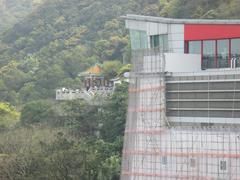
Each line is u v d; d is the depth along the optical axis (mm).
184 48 89375
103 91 172250
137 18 92562
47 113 150750
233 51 87688
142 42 92625
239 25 87000
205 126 78062
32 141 122125
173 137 77625
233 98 76312
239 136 72312
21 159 99812
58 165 95188
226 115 76875
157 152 78938
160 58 83312
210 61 88750
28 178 93000
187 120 80062
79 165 95875
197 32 88688
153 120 81312
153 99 82000
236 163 72250
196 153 75250
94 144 119312
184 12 192375
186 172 75938
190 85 80000
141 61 84812
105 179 98875
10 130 142500
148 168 79688
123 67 194250
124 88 140125
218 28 87938
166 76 81938
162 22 90000
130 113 84000
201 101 79000
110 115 131375
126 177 82000
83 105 143500
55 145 103875
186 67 86312
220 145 73500
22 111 157125
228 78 76688
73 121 137500
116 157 109500
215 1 182000
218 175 73375
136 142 82000
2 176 97688
